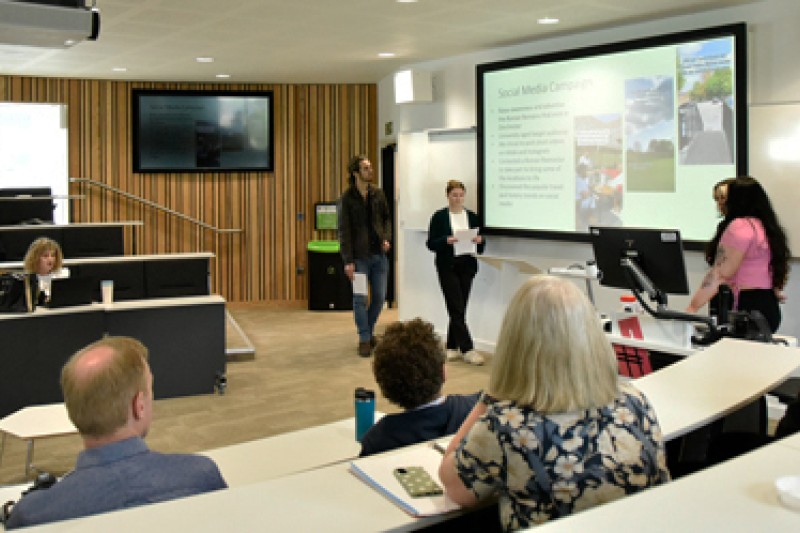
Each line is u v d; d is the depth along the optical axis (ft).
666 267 11.46
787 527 4.34
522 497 5.18
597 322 5.42
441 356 7.18
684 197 17.76
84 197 28.04
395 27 19.35
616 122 18.95
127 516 5.04
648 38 18.02
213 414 16.79
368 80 29.91
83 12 9.53
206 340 18.37
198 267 22.41
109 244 25.20
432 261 24.49
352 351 22.74
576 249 20.17
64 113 29.07
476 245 21.01
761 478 5.08
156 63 25.26
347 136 31.53
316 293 30.25
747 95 16.51
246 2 16.61
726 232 13.12
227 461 8.60
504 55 22.08
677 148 17.80
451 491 5.31
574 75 19.80
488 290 22.63
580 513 4.53
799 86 15.72
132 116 29.84
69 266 21.09
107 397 5.84
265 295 31.83
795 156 15.83
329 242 30.63
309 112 31.24
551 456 5.12
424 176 24.52
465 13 17.71
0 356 16.33
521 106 21.11
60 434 11.02
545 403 5.19
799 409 8.72
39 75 28.30
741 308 13.21
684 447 9.18
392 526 4.99
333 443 9.21
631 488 5.19
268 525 4.94
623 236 11.83
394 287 30.99
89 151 29.58
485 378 19.54
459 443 5.56
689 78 17.44
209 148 30.45
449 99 24.18
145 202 30.17
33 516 5.51
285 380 19.53
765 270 13.12
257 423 16.14
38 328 16.75
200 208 30.91
